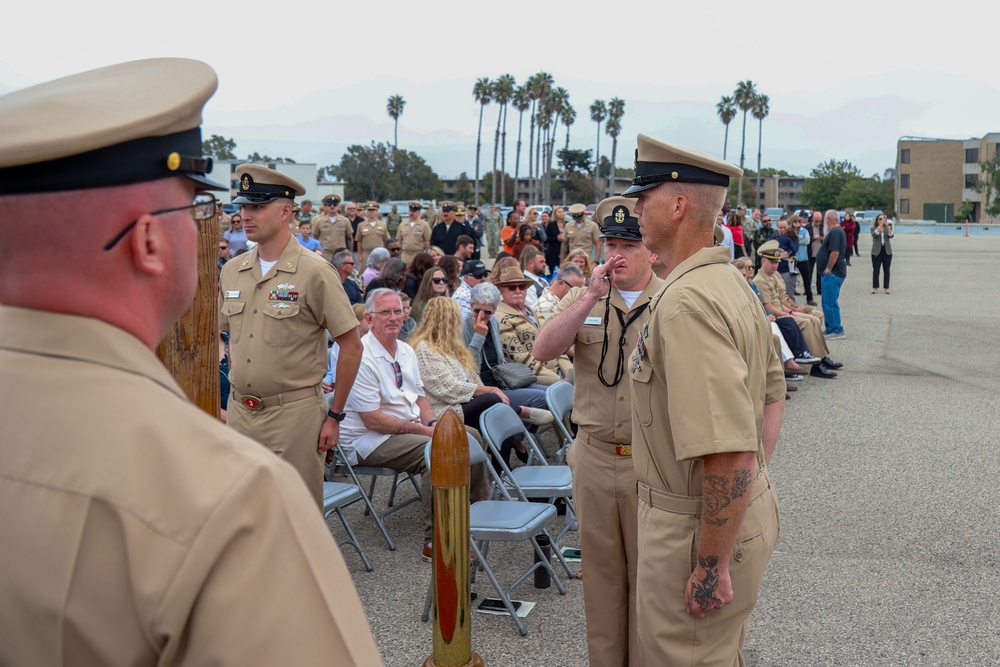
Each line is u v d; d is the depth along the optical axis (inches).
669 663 92.1
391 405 207.6
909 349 474.9
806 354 391.9
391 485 249.3
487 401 235.8
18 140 34.5
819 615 167.9
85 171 36.5
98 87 38.9
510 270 281.0
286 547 35.2
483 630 164.4
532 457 257.4
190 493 34.3
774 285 413.4
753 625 164.4
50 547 34.1
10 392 36.9
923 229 2452.0
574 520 211.9
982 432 302.2
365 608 172.9
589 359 133.0
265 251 163.5
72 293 37.5
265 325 160.6
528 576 185.0
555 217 726.5
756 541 90.7
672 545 91.2
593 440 131.4
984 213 3484.3
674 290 88.5
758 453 95.0
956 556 195.2
